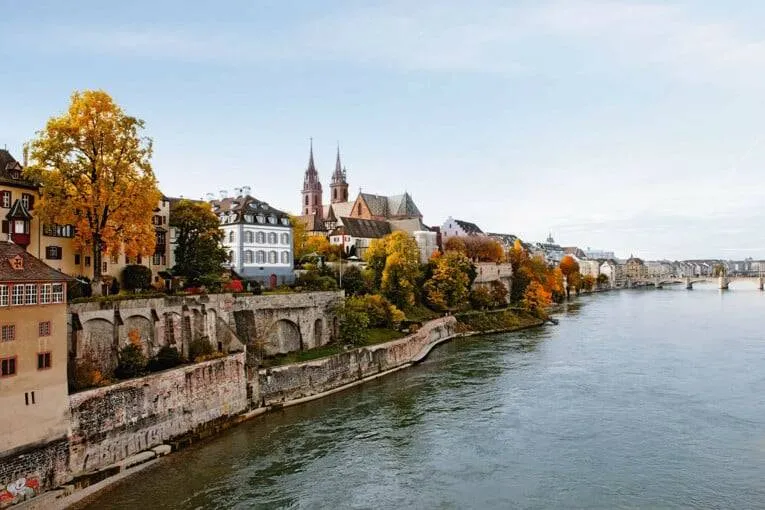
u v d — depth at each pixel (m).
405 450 49.91
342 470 45.84
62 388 42.03
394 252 111.62
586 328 126.06
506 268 162.12
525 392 67.75
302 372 66.56
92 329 51.44
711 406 61.75
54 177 52.12
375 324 93.62
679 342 104.19
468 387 70.38
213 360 55.81
